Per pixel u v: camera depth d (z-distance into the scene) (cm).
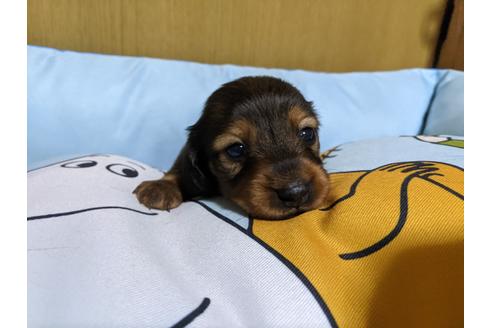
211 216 18
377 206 15
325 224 16
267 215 17
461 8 35
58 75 27
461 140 21
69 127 27
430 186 16
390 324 13
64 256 13
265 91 20
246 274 14
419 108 32
